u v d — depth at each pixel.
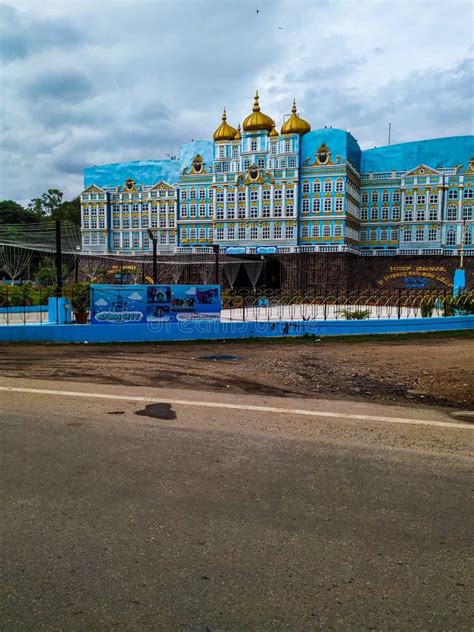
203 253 59.03
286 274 55.28
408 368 11.92
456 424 6.79
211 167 62.94
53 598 2.91
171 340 17.75
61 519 3.86
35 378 9.89
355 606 2.86
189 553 3.39
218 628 2.67
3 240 38.22
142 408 7.34
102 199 69.31
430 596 2.96
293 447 5.61
